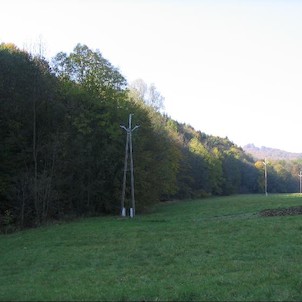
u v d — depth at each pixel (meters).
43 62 43.25
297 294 9.93
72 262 16.39
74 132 46.22
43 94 41.12
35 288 11.38
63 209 43.84
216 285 10.91
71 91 48.38
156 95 78.12
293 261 14.28
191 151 108.69
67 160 43.72
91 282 12.12
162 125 77.62
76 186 46.47
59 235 25.72
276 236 19.72
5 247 22.25
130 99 59.72
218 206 50.66
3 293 10.70
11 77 38.53
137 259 16.41
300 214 29.33
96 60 52.31
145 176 52.41
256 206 43.66
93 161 47.88
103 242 21.73
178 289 10.47
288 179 167.50
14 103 38.66
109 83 52.62
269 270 12.81
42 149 40.66
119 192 50.28
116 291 10.39
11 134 38.88
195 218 34.41
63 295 10.09
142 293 10.17
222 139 171.62
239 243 18.55
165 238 21.61
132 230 26.28
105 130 49.66
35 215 36.81
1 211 36.69
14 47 49.59
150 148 58.12
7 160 38.72
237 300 9.48
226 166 132.38
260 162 158.62
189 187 99.06
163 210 54.22
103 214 49.47
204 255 16.36
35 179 36.44
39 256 18.25
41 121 42.06
